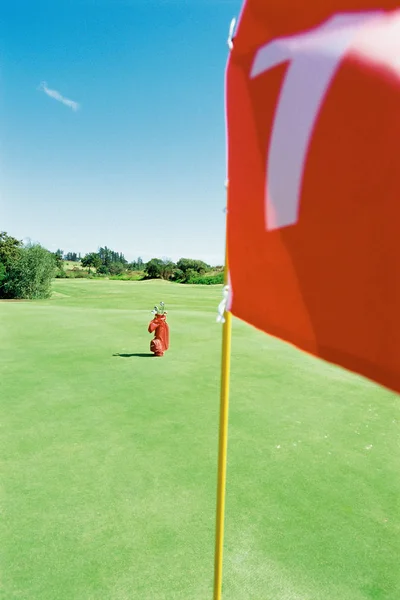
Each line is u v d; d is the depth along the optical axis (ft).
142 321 65.31
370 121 4.60
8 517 16.53
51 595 12.85
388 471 20.57
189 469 20.35
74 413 27.37
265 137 5.80
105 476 19.62
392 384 4.68
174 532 15.74
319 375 37.06
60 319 66.18
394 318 4.65
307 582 13.43
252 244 6.25
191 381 34.60
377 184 4.63
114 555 14.51
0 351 44.39
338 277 5.13
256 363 40.65
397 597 12.92
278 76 5.49
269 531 15.85
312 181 5.26
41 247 135.44
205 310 82.89
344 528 16.14
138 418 26.63
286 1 5.28
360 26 4.62
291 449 22.74
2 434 24.12
